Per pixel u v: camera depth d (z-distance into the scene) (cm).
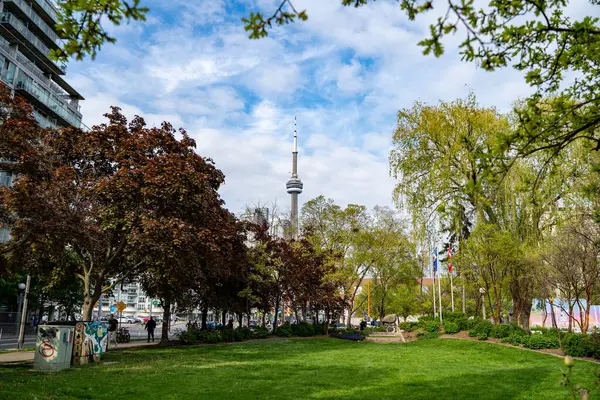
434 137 2873
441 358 2109
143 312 13425
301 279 3747
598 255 2311
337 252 4359
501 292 2948
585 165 2202
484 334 2797
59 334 1519
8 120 1502
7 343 3034
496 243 2469
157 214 2011
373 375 1495
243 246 3362
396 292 6381
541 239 2492
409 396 1134
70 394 1065
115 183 1894
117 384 1223
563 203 2408
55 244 1525
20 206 1383
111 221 1920
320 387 1255
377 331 5272
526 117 639
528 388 1270
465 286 3241
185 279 2295
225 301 3506
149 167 1936
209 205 2306
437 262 3778
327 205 4731
